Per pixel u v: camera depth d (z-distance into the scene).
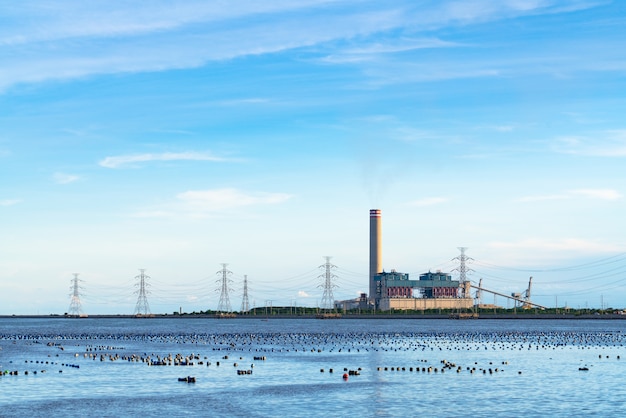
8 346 195.25
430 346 192.62
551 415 80.44
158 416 79.44
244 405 86.19
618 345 198.75
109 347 189.25
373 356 155.75
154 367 128.38
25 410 82.94
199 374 116.88
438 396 92.81
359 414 80.88
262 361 141.62
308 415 80.12
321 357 152.38
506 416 80.00
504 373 118.75
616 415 80.50
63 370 123.25
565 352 170.38
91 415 80.06
